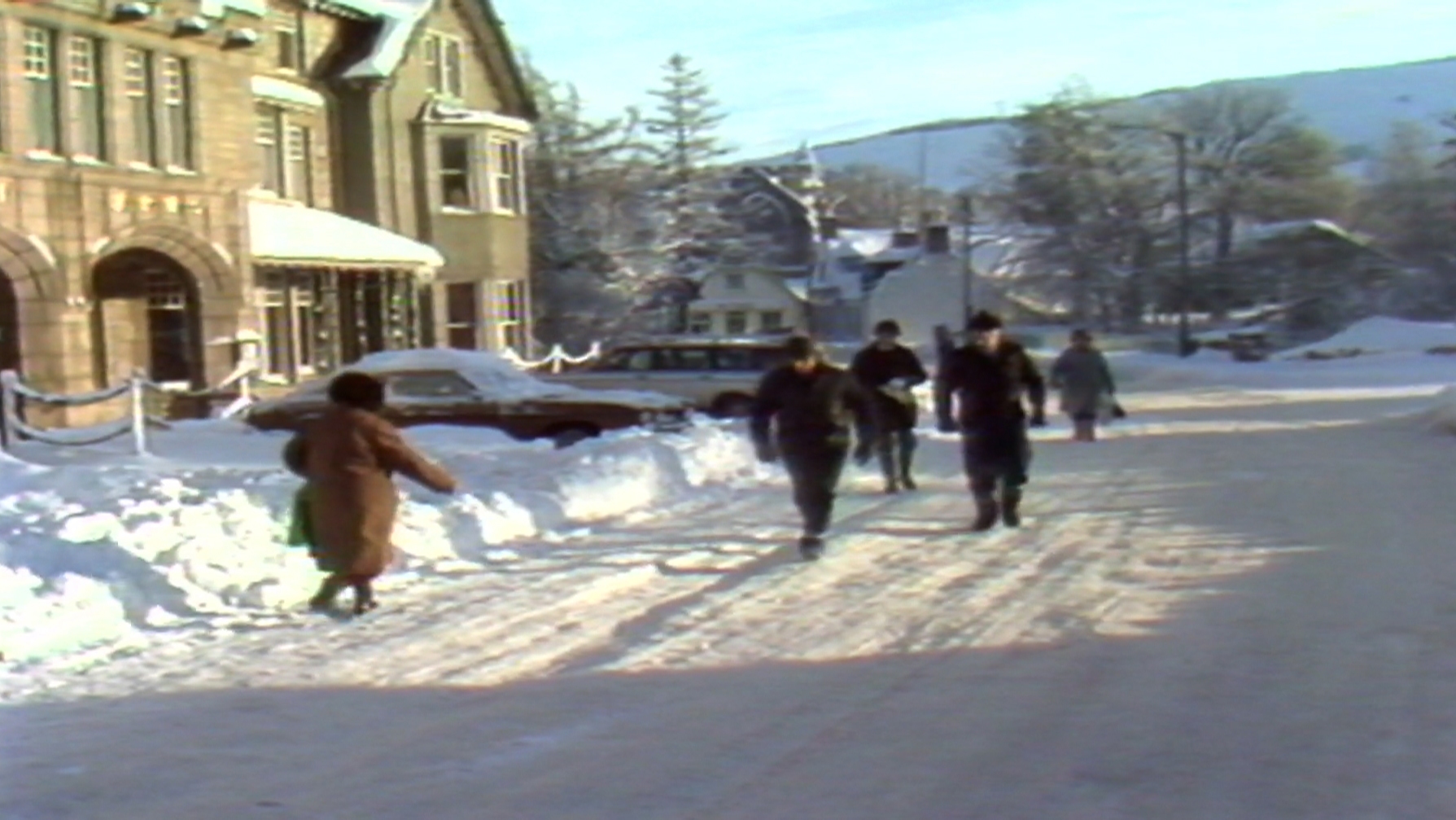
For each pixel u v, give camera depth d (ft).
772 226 357.41
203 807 21.80
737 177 359.66
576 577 40.83
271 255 116.98
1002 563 41.96
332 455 36.22
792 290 307.58
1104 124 287.07
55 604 33.12
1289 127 304.09
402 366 81.71
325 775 23.32
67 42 96.68
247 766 23.86
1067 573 40.14
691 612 35.91
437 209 147.02
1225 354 221.66
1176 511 52.39
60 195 95.86
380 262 128.26
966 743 24.54
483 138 149.38
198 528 39.17
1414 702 26.50
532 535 48.57
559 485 53.16
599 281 221.87
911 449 59.98
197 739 25.54
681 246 251.19
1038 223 292.61
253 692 28.81
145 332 112.37
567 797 22.00
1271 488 59.06
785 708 26.96
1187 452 77.51
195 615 36.14
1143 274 283.59
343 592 38.81
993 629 33.42
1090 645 31.58
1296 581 38.17
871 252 355.77
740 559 43.45
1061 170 288.10
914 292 305.73
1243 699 26.96
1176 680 28.45
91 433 74.49
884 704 27.17
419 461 36.94
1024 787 22.15
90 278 99.30
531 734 25.57
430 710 27.30
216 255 107.65
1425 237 330.13
